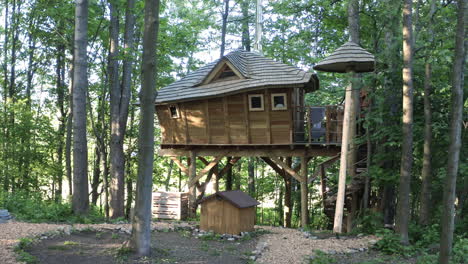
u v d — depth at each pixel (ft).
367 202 52.60
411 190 49.67
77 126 50.78
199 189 63.67
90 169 111.86
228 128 57.41
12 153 76.43
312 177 55.06
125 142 86.43
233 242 41.27
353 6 54.85
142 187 31.42
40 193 76.48
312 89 66.28
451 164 27.86
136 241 31.73
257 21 79.36
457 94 27.66
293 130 54.54
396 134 43.70
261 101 55.06
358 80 42.96
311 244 39.63
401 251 36.42
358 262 33.06
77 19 49.98
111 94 62.23
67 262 29.27
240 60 59.88
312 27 79.30
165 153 64.39
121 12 63.41
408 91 37.86
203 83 61.00
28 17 73.82
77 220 47.65
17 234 35.70
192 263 31.17
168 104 62.23
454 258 33.09
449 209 27.96
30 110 80.79
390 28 45.62
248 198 47.55
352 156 51.34
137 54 57.52
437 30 43.57
